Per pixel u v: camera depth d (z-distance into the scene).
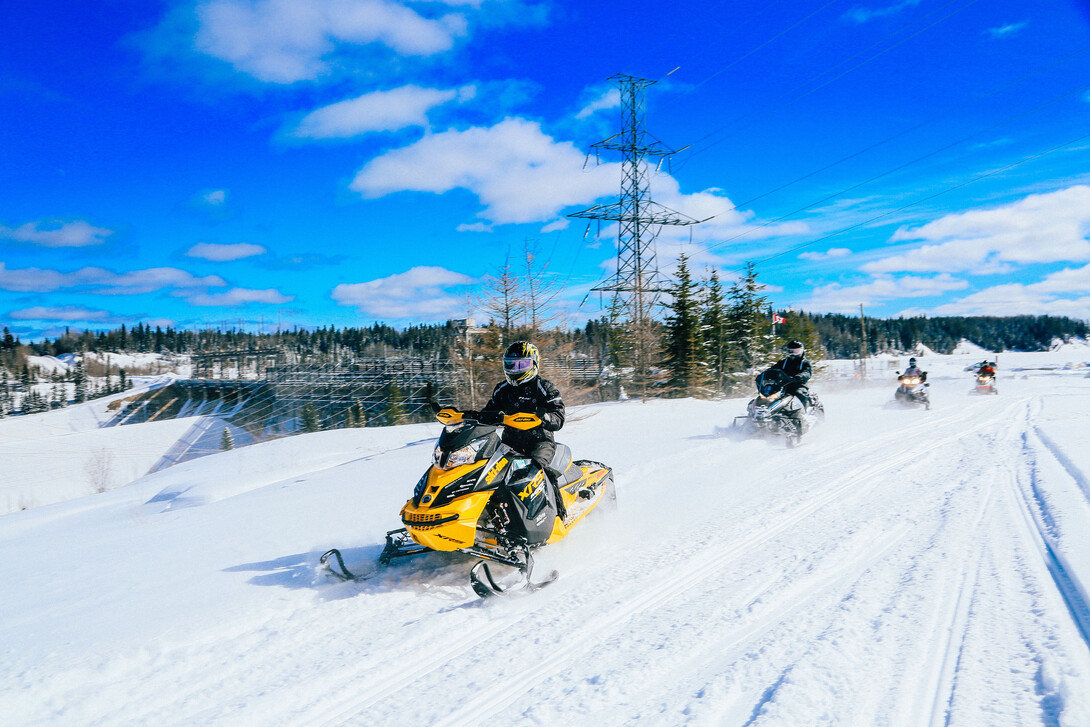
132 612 3.95
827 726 2.46
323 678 3.01
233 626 3.63
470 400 20.19
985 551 4.59
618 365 29.44
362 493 8.16
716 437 11.68
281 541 5.73
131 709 2.76
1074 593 3.71
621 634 3.48
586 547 5.29
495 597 4.12
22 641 3.54
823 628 3.40
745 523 5.73
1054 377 42.94
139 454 51.53
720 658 3.12
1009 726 2.41
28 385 158.88
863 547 4.89
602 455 9.98
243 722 2.66
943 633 3.27
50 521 10.64
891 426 12.97
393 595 4.18
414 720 2.66
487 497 4.27
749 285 41.34
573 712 2.67
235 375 150.25
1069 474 7.25
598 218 35.91
